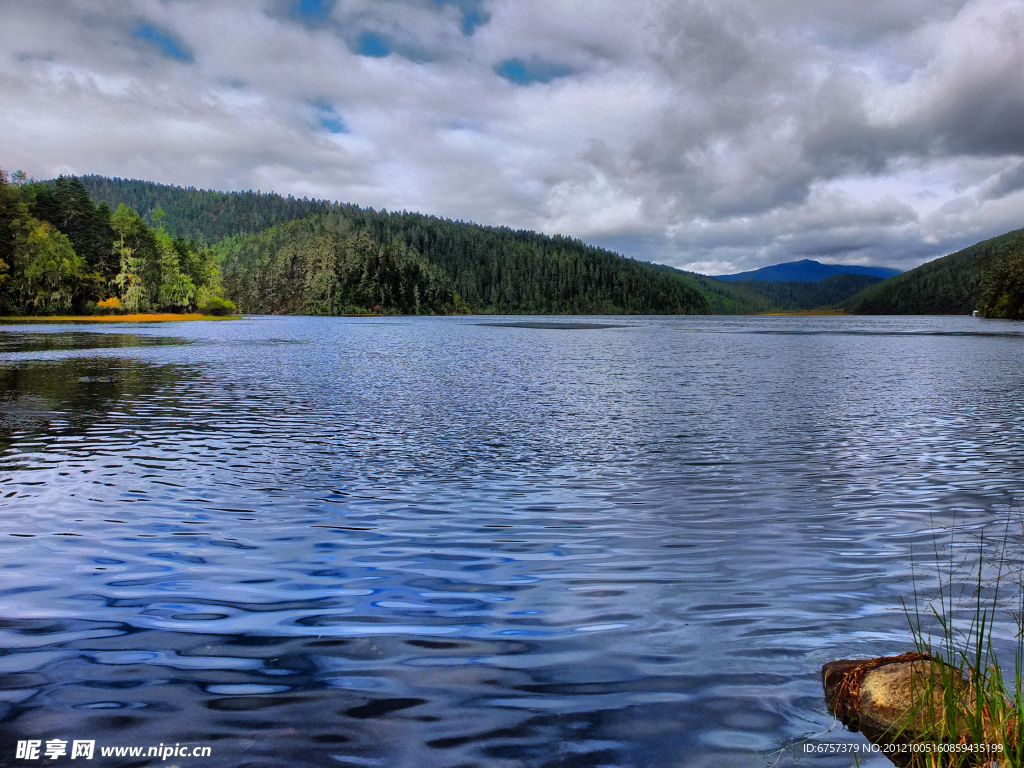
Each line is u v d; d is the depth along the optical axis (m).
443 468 11.26
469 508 8.80
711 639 4.89
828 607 5.48
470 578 6.25
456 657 4.62
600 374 29.73
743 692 4.12
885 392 22.83
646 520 8.23
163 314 133.50
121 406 18.66
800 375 29.44
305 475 10.70
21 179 138.00
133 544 7.29
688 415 17.44
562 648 4.75
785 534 7.64
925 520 8.20
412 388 23.69
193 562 6.71
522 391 22.95
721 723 3.77
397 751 3.51
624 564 6.62
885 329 100.62
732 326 121.94
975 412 18.08
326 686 4.21
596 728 3.73
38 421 16.02
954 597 5.66
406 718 3.84
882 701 3.70
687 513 8.55
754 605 5.54
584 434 14.55
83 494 9.46
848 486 9.99
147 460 11.80
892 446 13.24
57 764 3.34
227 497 9.34
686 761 3.40
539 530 7.82
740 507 8.84
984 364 35.88
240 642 4.88
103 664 4.52
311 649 4.76
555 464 11.59
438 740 3.61
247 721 3.80
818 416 17.23
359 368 32.41
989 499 9.22
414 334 82.00
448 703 4.00
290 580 6.21
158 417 16.77
